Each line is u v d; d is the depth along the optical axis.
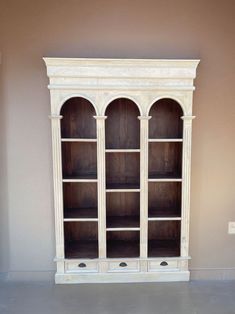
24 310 2.41
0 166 2.79
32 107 2.75
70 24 2.67
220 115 2.80
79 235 3.02
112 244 2.98
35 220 2.85
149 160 2.95
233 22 2.71
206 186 2.87
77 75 2.53
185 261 2.80
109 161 2.93
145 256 2.77
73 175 2.86
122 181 2.96
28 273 2.89
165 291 2.68
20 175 2.81
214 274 2.94
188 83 2.58
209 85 2.77
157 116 2.89
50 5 2.65
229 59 2.75
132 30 2.70
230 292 2.68
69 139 2.61
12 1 2.64
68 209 2.93
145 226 2.71
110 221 2.86
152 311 2.39
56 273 2.78
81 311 2.39
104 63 2.51
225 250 2.94
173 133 2.91
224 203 2.89
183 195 2.71
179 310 2.41
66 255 2.78
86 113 2.85
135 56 2.72
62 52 2.70
